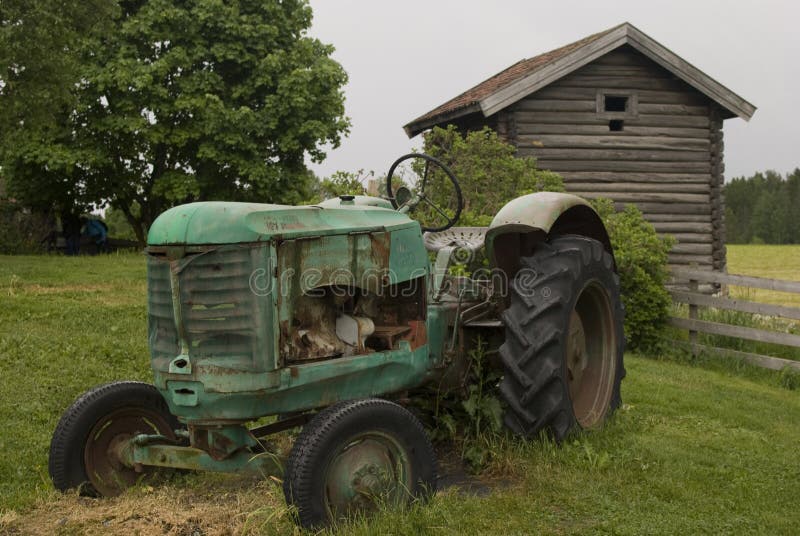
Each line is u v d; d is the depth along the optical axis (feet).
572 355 16.33
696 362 30.91
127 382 13.33
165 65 60.23
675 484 13.35
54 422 16.89
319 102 65.87
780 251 160.45
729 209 292.81
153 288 11.68
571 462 13.88
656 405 20.35
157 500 12.39
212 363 11.13
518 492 12.80
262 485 12.79
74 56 54.95
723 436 17.37
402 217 13.89
